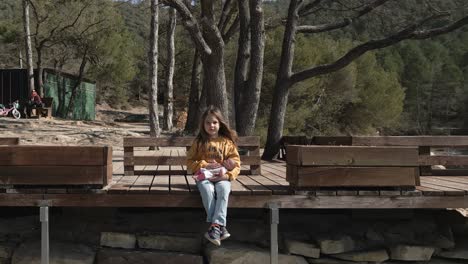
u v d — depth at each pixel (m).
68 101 31.36
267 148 10.28
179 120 27.22
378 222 6.04
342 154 5.00
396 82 38.12
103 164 5.01
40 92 27.00
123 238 5.49
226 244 5.49
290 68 10.32
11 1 43.25
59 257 5.22
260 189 5.23
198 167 5.05
